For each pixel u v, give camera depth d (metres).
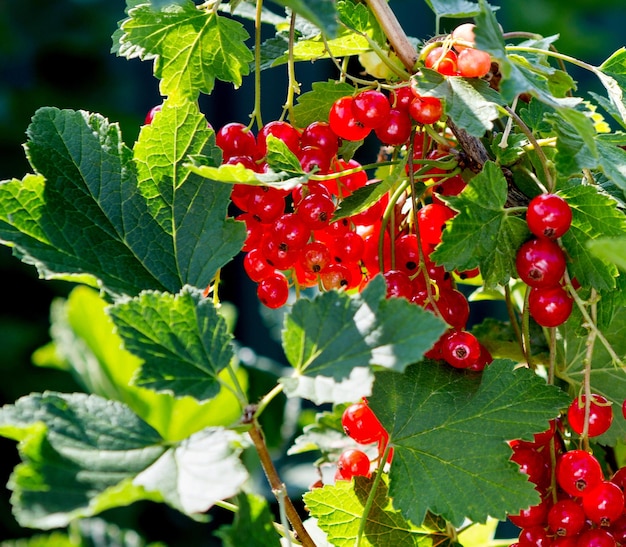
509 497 0.46
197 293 0.45
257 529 0.44
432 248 0.49
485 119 0.46
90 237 0.46
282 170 0.46
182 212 0.47
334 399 0.43
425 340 0.43
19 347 1.14
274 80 1.22
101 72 1.40
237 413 0.74
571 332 0.51
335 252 0.49
